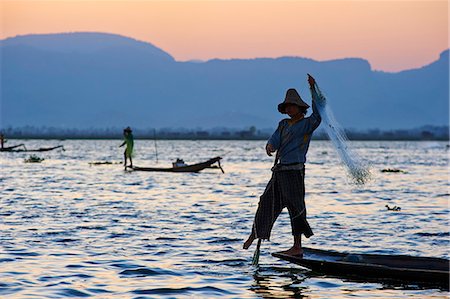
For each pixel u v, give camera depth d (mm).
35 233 28562
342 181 66688
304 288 19453
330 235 29219
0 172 76062
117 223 32125
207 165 76188
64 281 19922
